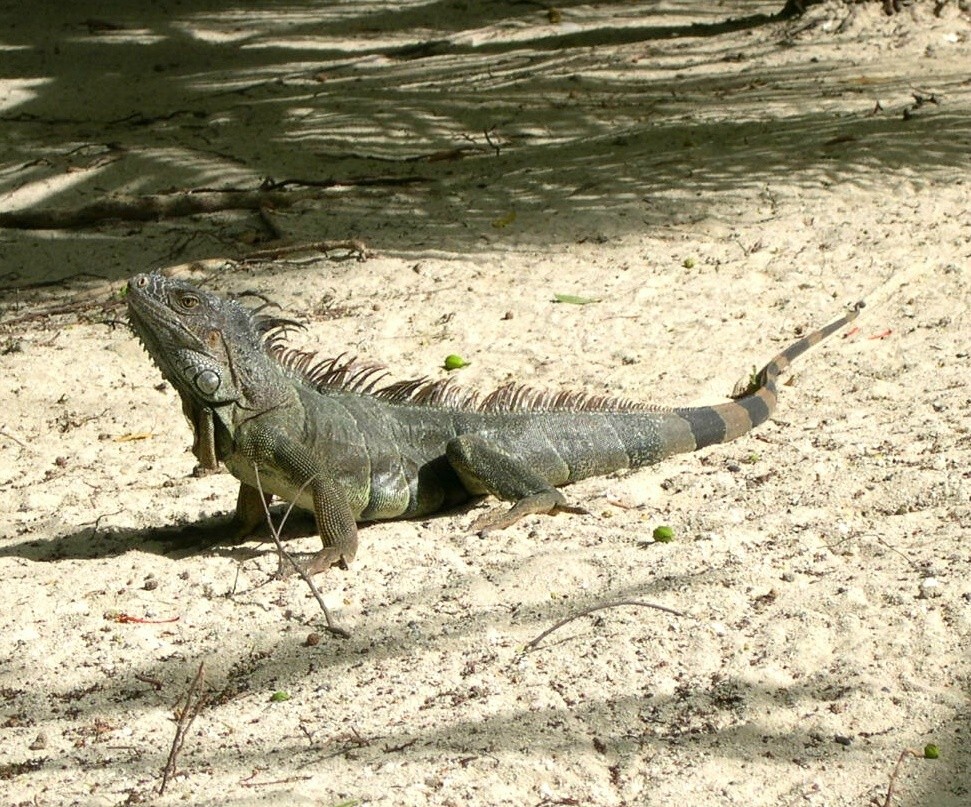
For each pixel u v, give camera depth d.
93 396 14.34
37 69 27.00
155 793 7.07
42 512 11.72
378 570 9.64
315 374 11.03
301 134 22.20
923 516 9.88
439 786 6.98
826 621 8.39
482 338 14.88
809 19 25.92
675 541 9.75
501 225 18.22
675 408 12.02
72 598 9.44
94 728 7.83
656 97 23.08
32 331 16.25
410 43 28.27
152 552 10.66
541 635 8.34
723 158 19.84
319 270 17.23
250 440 10.20
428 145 21.62
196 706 7.64
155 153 21.45
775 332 14.41
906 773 7.00
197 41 28.78
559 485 11.37
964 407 11.94
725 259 16.55
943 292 14.92
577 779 7.06
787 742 7.29
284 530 10.95
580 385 13.48
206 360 9.95
